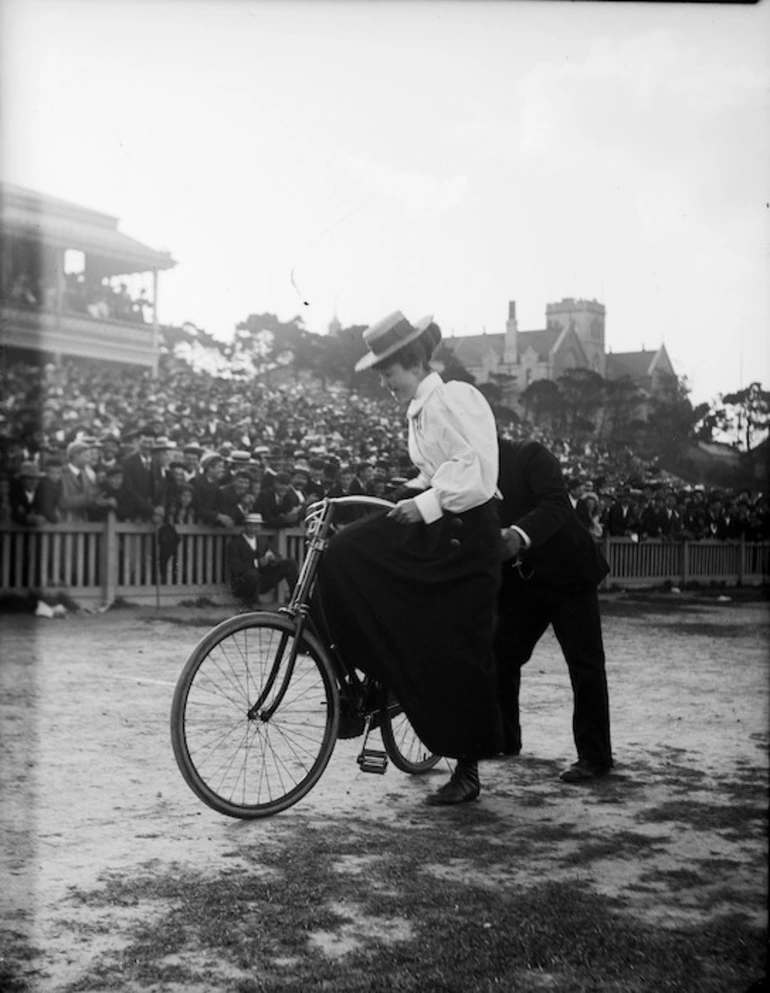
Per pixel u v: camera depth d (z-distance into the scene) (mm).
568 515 4094
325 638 3752
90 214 18797
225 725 4281
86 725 4961
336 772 4281
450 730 3553
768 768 4488
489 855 3270
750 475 19422
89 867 3086
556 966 2449
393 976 2393
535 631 4457
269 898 2867
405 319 3787
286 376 17109
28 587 10141
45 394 16656
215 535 11219
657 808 3828
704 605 14125
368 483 12484
